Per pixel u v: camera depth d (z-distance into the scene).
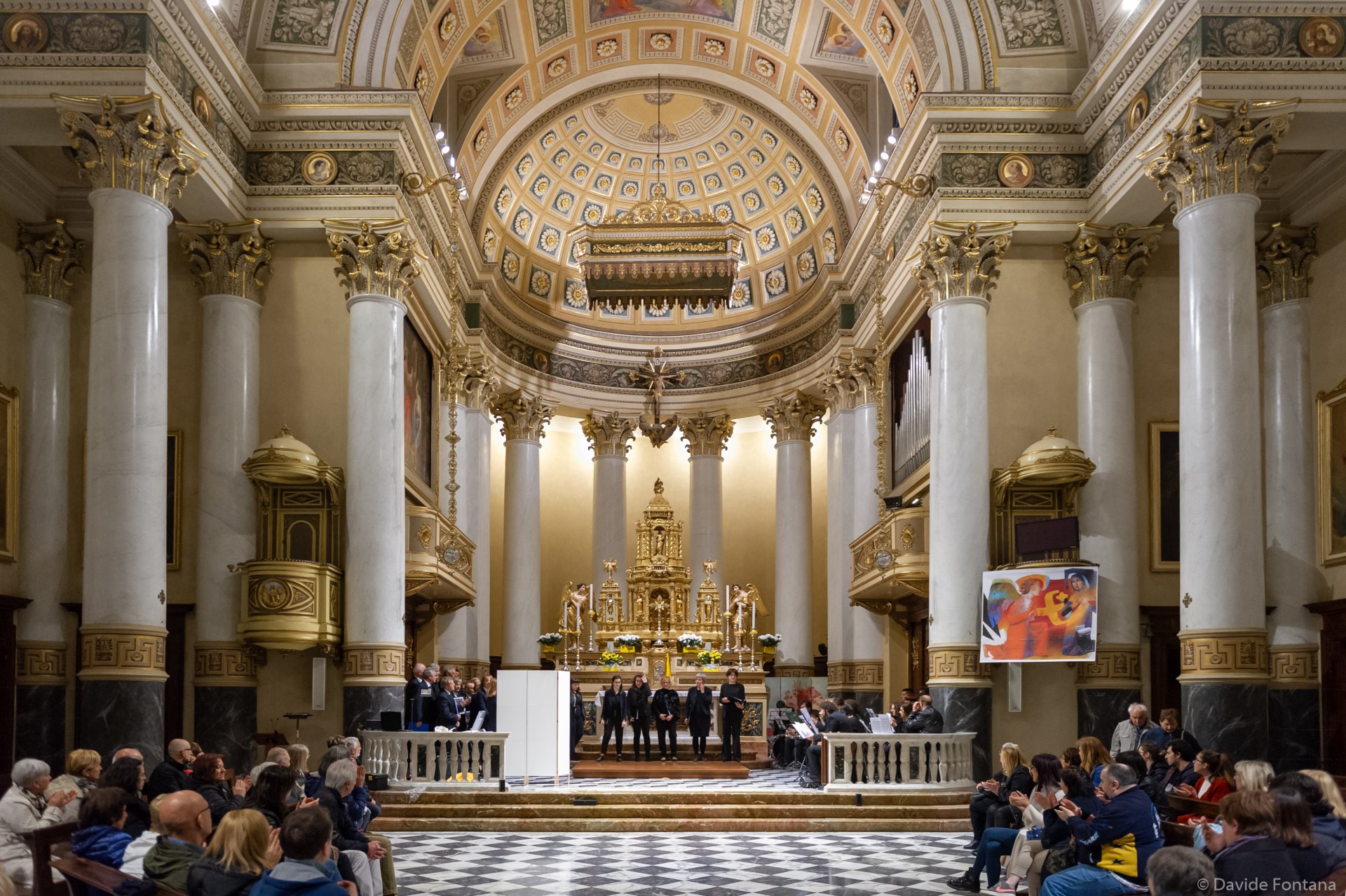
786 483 24.45
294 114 15.17
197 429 15.16
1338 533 13.86
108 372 11.91
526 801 12.91
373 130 15.23
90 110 11.97
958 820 12.70
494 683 17.11
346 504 14.86
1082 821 6.96
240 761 14.29
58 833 5.86
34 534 14.27
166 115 12.42
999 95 15.35
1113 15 14.77
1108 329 15.05
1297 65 12.02
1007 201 15.27
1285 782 5.93
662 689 17.67
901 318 18.92
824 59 20.81
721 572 25.50
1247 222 11.89
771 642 21.95
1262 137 11.93
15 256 14.59
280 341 15.25
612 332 26.11
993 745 14.52
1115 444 14.90
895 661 19.56
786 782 15.55
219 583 14.50
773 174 24.89
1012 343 15.40
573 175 25.41
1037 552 13.97
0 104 12.02
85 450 14.83
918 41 17.03
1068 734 14.58
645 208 20.41
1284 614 14.06
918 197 16.11
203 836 5.72
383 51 15.55
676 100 24.25
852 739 13.32
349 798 8.33
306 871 4.99
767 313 25.72
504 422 24.47
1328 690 13.68
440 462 20.16
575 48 21.47
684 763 17.09
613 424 25.95
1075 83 15.59
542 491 27.25
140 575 11.90
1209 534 11.62
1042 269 15.53
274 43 15.42
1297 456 14.39
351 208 15.13
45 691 14.03
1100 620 14.64
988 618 14.05
